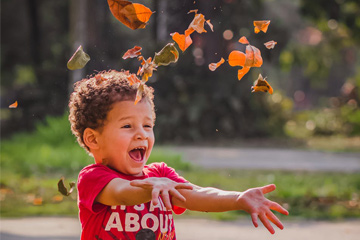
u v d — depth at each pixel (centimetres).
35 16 2241
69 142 1420
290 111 2534
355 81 2455
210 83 2091
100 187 248
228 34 1892
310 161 1375
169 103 2052
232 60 247
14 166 1138
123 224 255
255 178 1020
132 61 1902
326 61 2164
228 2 1914
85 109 266
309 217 691
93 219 258
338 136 2297
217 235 570
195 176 1027
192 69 2064
